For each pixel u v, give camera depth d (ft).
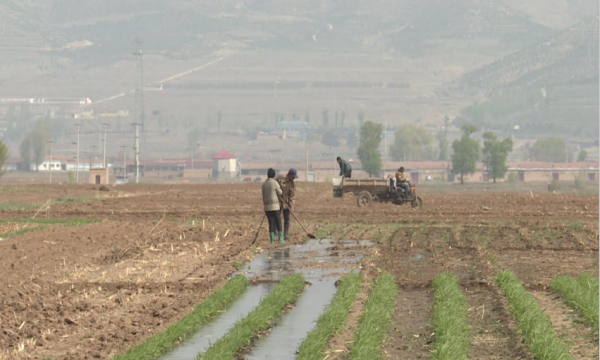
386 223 414.82
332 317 175.73
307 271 253.65
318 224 400.88
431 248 309.42
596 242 336.49
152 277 236.02
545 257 295.28
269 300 196.85
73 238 320.50
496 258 287.28
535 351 156.76
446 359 146.10
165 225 383.24
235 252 291.99
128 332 166.61
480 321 187.83
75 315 182.80
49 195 651.66
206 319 183.52
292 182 337.31
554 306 211.20
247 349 157.17
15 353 149.38
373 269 255.29
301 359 143.95
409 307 201.98
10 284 216.54
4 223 388.78
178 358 149.38
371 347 152.87
